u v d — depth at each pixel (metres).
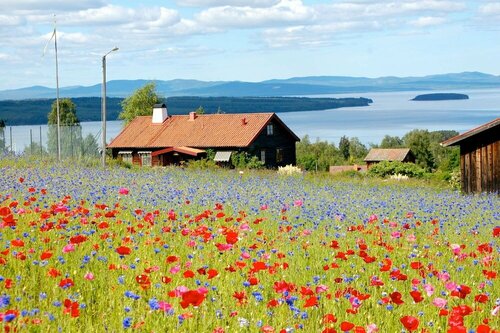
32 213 11.49
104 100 33.62
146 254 8.95
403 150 106.62
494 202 21.31
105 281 7.36
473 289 8.08
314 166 102.31
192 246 9.55
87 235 9.78
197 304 5.35
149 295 6.86
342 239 11.52
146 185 18.44
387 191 24.44
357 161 130.25
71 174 22.05
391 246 10.41
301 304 6.78
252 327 5.96
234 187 20.98
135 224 11.16
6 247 8.55
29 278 7.15
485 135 27.41
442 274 7.29
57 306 5.93
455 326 5.19
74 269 7.70
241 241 10.26
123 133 65.12
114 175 22.70
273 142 63.00
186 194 17.45
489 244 10.38
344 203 17.95
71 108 121.94
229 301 6.80
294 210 15.49
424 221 14.86
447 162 68.81
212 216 12.75
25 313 5.43
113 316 6.09
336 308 6.84
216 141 60.03
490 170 27.30
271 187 23.02
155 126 64.81
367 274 8.65
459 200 21.42
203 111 119.12
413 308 6.92
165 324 5.85
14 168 23.02
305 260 9.37
